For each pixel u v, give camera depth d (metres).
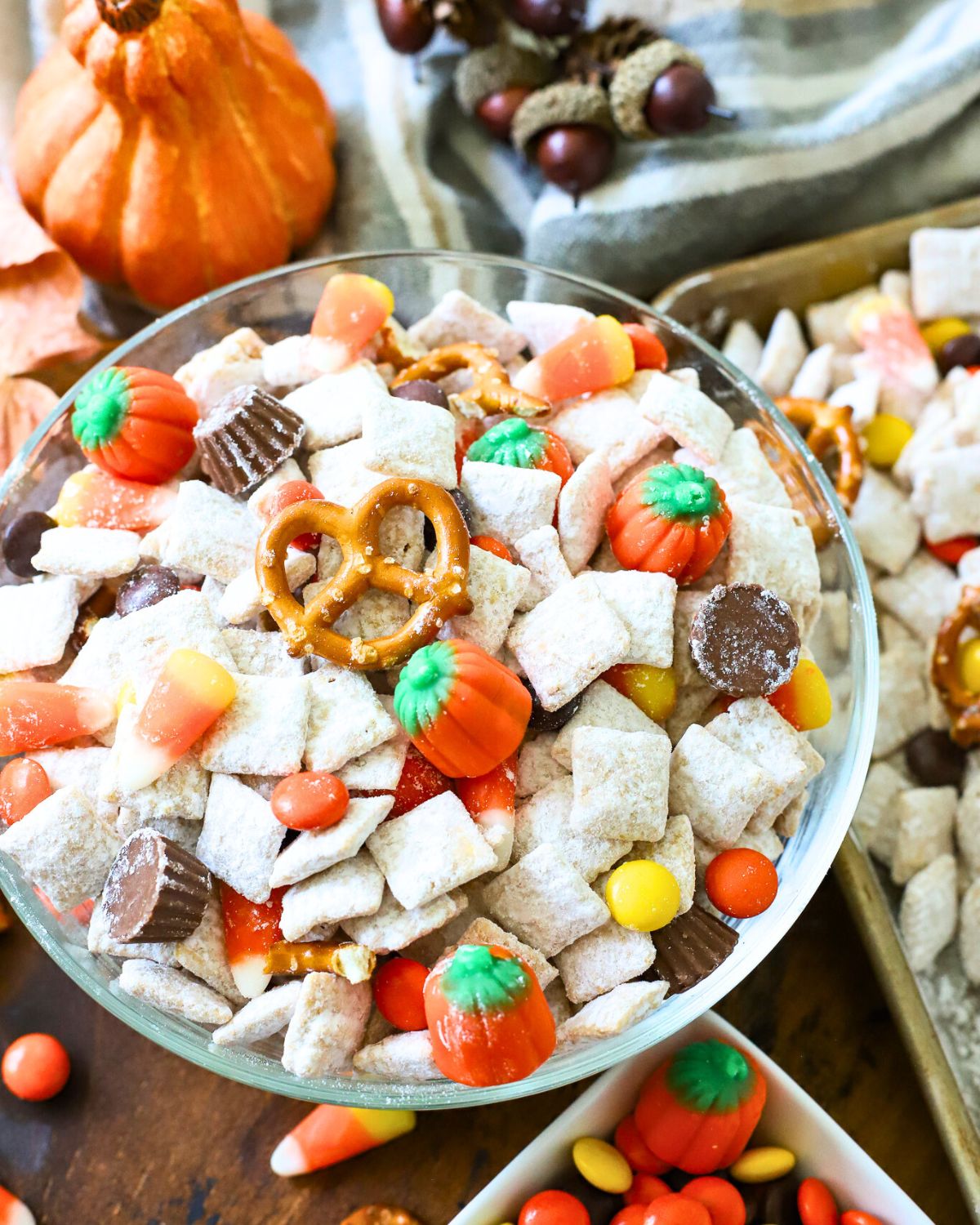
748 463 0.42
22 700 0.38
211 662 0.38
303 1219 0.43
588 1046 0.39
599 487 0.40
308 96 0.50
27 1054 0.43
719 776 0.39
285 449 0.40
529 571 0.40
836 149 0.51
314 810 0.37
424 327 0.44
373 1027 0.38
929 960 0.45
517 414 0.42
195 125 0.47
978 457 0.48
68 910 0.39
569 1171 0.42
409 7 0.50
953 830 0.47
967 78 0.50
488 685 0.37
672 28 0.52
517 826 0.39
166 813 0.38
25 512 0.43
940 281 0.50
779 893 0.40
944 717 0.47
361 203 0.52
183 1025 0.39
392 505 0.39
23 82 0.52
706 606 0.39
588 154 0.50
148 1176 0.43
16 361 0.49
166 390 0.41
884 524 0.49
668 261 0.52
